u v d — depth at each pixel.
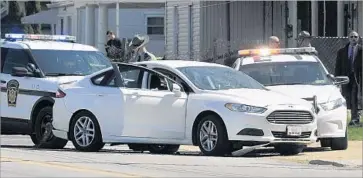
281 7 73.69
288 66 38.00
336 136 34.16
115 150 36.19
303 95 34.47
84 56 39.78
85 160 29.19
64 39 42.41
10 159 29.03
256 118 30.06
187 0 72.62
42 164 27.50
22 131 37.62
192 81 32.16
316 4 68.12
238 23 73.19
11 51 39.03
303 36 50.47
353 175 26.17
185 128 31.55
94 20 90.19
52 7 106.88
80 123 33.94
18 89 37.31
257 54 39.00
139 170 26.22
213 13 71.50
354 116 44.38
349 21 67.19
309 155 32.62
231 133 30.14
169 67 33.00
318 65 38.38
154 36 94.00
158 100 32.16
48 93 36.00
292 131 30.66
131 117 32.53
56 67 38.12
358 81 44.31
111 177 24.23
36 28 123.19
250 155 32.47
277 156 32.19
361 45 45.22
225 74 33.53
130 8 94.38
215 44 70.44
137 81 33.12
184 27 73.31
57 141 35.75
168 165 27.83
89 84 34.28
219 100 30.67
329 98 34.56
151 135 32.22
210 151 30.81
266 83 36.94
